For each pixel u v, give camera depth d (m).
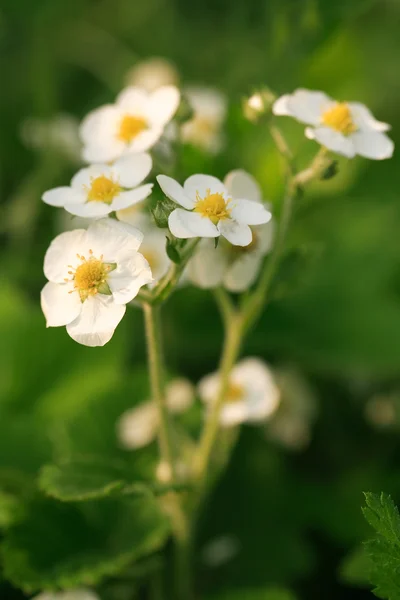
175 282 0.25
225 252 0.27
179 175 0.28
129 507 0.29
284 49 0.36
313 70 0.42
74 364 0.34
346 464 0.35
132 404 0.33
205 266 0.27
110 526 0.29
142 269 0.24
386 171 0.43
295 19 0.35
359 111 0.27
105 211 0.25
